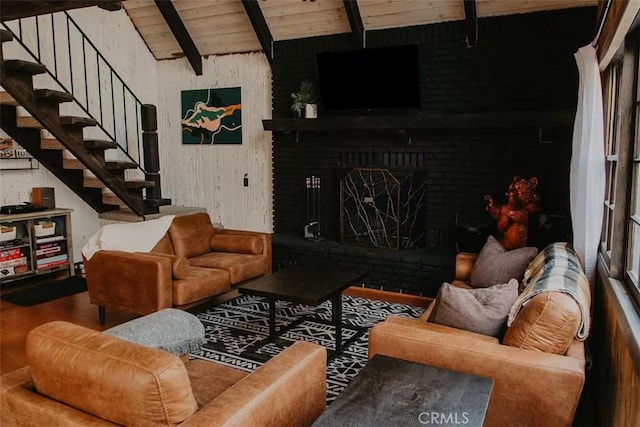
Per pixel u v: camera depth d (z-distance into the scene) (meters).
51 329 1.74
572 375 1.96
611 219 3.23
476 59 4.69
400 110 4.91
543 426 2.04
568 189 4.46
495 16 4.56
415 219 5.08
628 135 2.69
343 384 3.07
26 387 1.77
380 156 5.23
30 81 4.40
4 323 4.15
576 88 4.36
